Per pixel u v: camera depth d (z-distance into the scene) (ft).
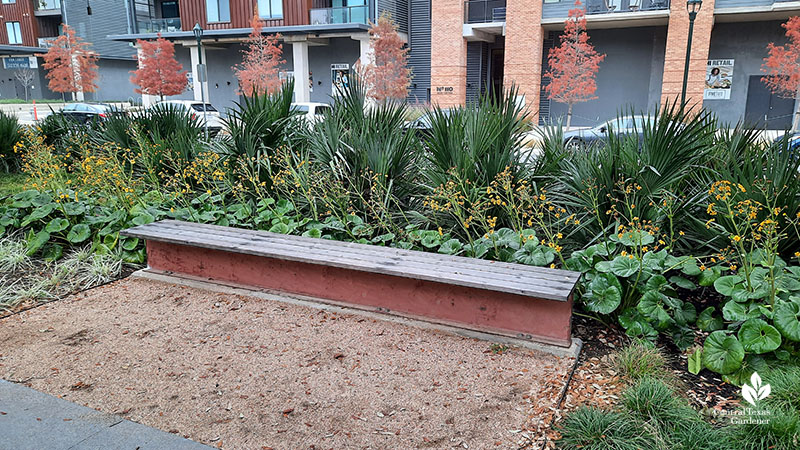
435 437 8.88
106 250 17.38
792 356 10.71
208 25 97.55
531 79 76.48
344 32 87.40
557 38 79.51
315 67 96.94
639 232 13.03
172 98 106.42
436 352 11.63
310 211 18.43
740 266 13.20
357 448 8.61
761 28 71.97
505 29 77.15
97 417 9.27
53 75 114.62
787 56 64.59
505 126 16.90
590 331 12.69
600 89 80.33
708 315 12.22
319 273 13.91
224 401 9.86
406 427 9.14
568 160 17.19
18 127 35.88
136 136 24.89
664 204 14.26
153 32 100.42
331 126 18.79
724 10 67.00
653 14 69.21
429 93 91.50
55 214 18.99
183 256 15.62
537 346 11.70
